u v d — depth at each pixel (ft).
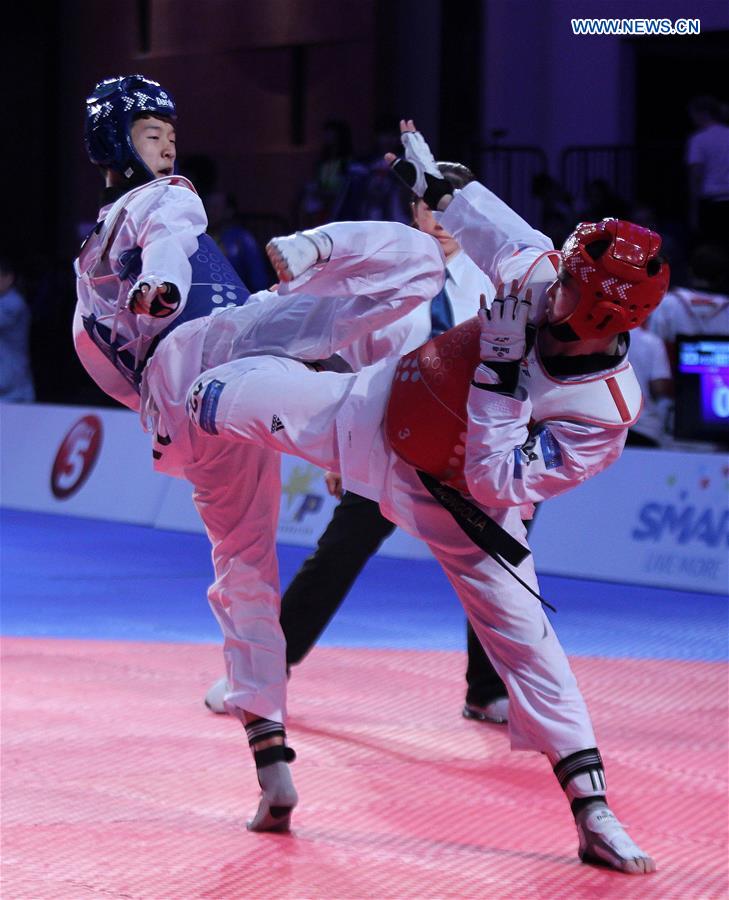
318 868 28.14
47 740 36.99
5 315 98.78
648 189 105.50
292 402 27.84
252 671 30.19
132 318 30.32
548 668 28.86
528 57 111.65
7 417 92.84
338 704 41.86
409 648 50.44
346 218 90.38
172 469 31.17
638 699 43.19
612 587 63.87
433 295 28.55
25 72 141.38
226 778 34.01
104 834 29.73
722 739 38.63
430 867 28.45
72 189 142.10
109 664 46.73
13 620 55.21
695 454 63.67
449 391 26.50
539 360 25.67
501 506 26.55
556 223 90.94
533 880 27.84
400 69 118.21
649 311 24.89
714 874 28.37
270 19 125.80
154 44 135.23
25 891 26.22
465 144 112.78
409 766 35.70
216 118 131.13
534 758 36.70
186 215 29.25
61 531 80.43
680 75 115.14
